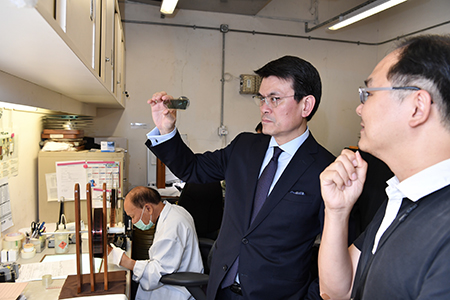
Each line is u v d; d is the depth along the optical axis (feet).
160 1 11.99
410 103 1.87
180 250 5.80
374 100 2.04
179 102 3.91
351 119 14.56
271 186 3.96
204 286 5.89
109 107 11.65
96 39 4.53
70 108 7.47
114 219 6.64
